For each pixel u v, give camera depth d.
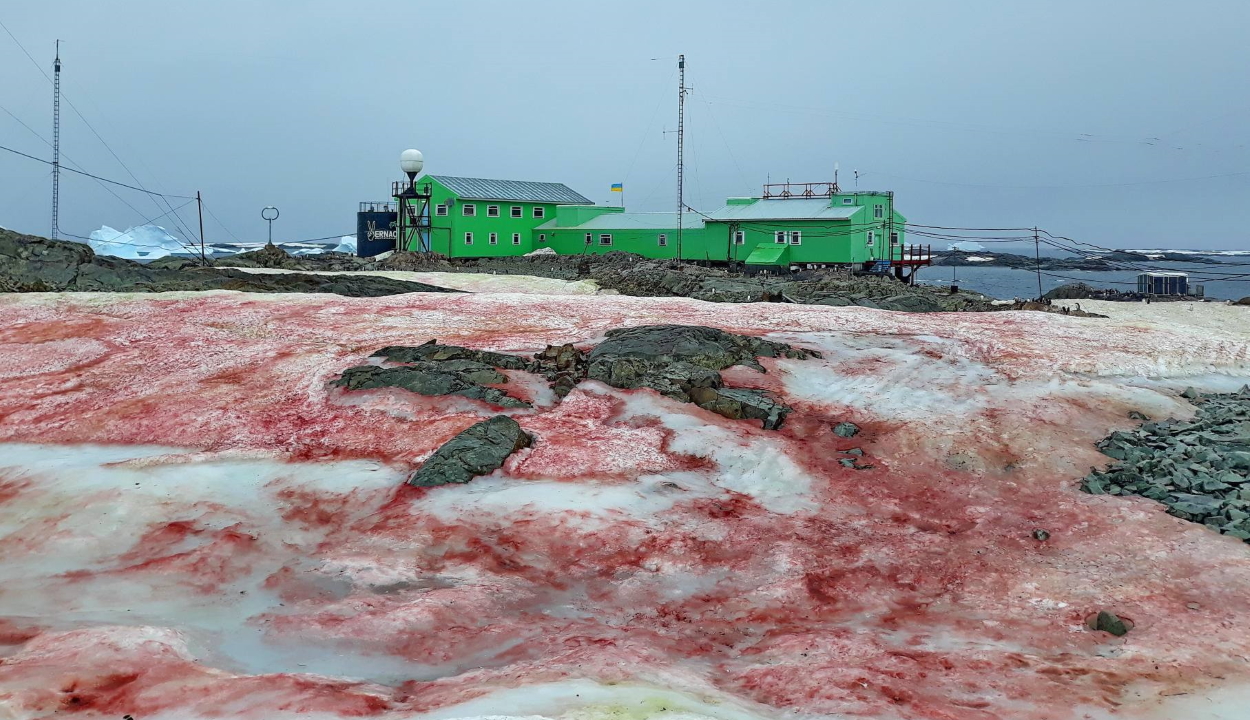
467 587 16.69
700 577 17.62
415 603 15.73
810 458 23.39
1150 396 27.58
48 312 39.12
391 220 90.56
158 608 16.09
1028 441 23.72
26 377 30.91
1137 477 21.30
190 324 37.38
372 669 13.84
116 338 35.22
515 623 15.38
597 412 26.86
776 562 17.97
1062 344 34.25
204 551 18.05
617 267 70.44
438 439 24.39
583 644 14.20
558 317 40.06
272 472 22.88
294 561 18.22
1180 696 12.58
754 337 32.72
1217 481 20.45
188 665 13.16
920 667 13.59
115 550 18.62
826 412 26.83
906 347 33.47
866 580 17.25
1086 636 14.92
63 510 19.98
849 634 14.91
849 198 80.81
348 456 23.88
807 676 13.17
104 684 12.50
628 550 18.55
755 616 15.97
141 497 20.67
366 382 28.16
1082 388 28.22
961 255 192.38
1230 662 13.58
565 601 16.73
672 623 15.91
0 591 16.58
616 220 89.12
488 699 11.73
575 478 22.17
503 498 20.72
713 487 22.23
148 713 11.68
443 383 27.61
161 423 26.30
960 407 26.78
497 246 88.19
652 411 26.39
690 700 11.84
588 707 11.42
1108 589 16.39
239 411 27.14
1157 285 65.19
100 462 23.33
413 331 36.91
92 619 15.52
